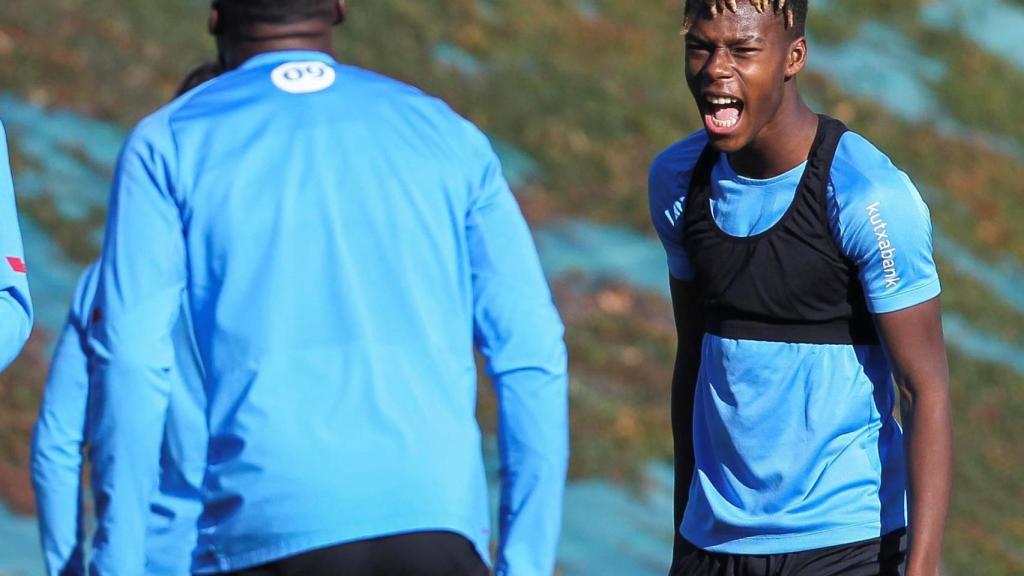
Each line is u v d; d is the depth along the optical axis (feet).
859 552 41.83
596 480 116.47
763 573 42.52
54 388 35.19
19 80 146.61
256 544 33.53
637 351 143.02
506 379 35.78
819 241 40.65
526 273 36.24
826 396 41.42
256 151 34.73
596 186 178.29
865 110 238.48
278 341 33.83
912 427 40.75
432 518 33.76
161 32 169.78
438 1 210.79
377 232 34.65
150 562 34.45
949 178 231.50
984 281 205.57
